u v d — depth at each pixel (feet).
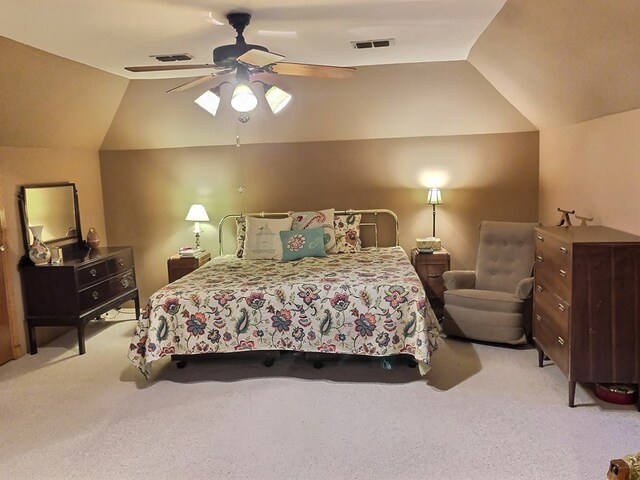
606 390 10.77
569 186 14.71
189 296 12.64
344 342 12.44
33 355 14.73
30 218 15.01
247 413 10.82
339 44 12.95
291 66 10.11
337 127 17.89
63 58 13.34
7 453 9.55
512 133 17.62
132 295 17.74
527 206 17.89
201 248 19.42
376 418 10.42
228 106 17.15
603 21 8.35
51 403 11.59
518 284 14.39
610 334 10.16
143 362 12.48
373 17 10.71
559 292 10.98
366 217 18.74
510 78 14.30
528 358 13.44
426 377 12.37
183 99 17.06
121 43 12.18
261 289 12.72
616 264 9.98
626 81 9.81
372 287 12.42
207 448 9.49
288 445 9.50
